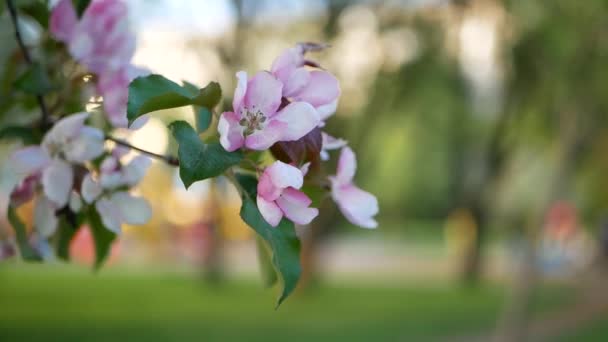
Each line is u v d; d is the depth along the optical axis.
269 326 11.28
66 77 1.50
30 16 1.51
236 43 10.95
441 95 12.07
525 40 8.52
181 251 21.61
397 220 31.00
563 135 8.62
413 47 10.52
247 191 1.16
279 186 1.03
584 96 8.34
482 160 17.33
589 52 7.88
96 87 1.49
